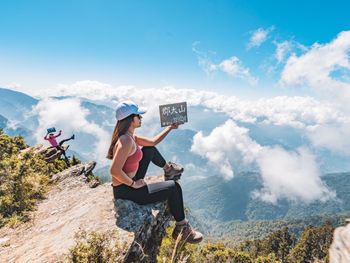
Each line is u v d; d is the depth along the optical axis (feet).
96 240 5.87
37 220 9.53
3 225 9.37
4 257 7.06
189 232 7.37
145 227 6.91
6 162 13.05
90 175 16.33
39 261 6.25
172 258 5.47
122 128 6.73
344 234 5.16
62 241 6.88
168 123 8.43
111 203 8.10
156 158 8.48
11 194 11.15
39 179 12.90
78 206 9.29
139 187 6.93
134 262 6.33
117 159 6.39
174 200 7.36
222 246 89.81
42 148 23.41
